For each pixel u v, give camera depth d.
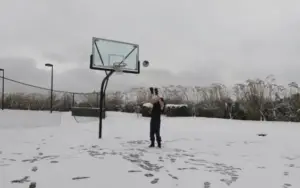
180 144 8.05
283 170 5.30
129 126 12.49
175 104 19.98
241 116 17.19
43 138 8.55
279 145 8.02
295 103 16.16
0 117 15.22
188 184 4.35
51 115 17.89
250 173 5.05
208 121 15.44
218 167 5.42
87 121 14.50
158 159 5.96
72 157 5.90
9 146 7.08
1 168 4.96
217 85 24.06
